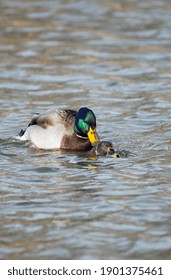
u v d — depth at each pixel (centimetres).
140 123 1853
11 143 1712
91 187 1395
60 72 2369
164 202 1305
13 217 1241
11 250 1116
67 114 1709
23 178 1457
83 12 3250
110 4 3422
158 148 1647
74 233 1170
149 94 2133
